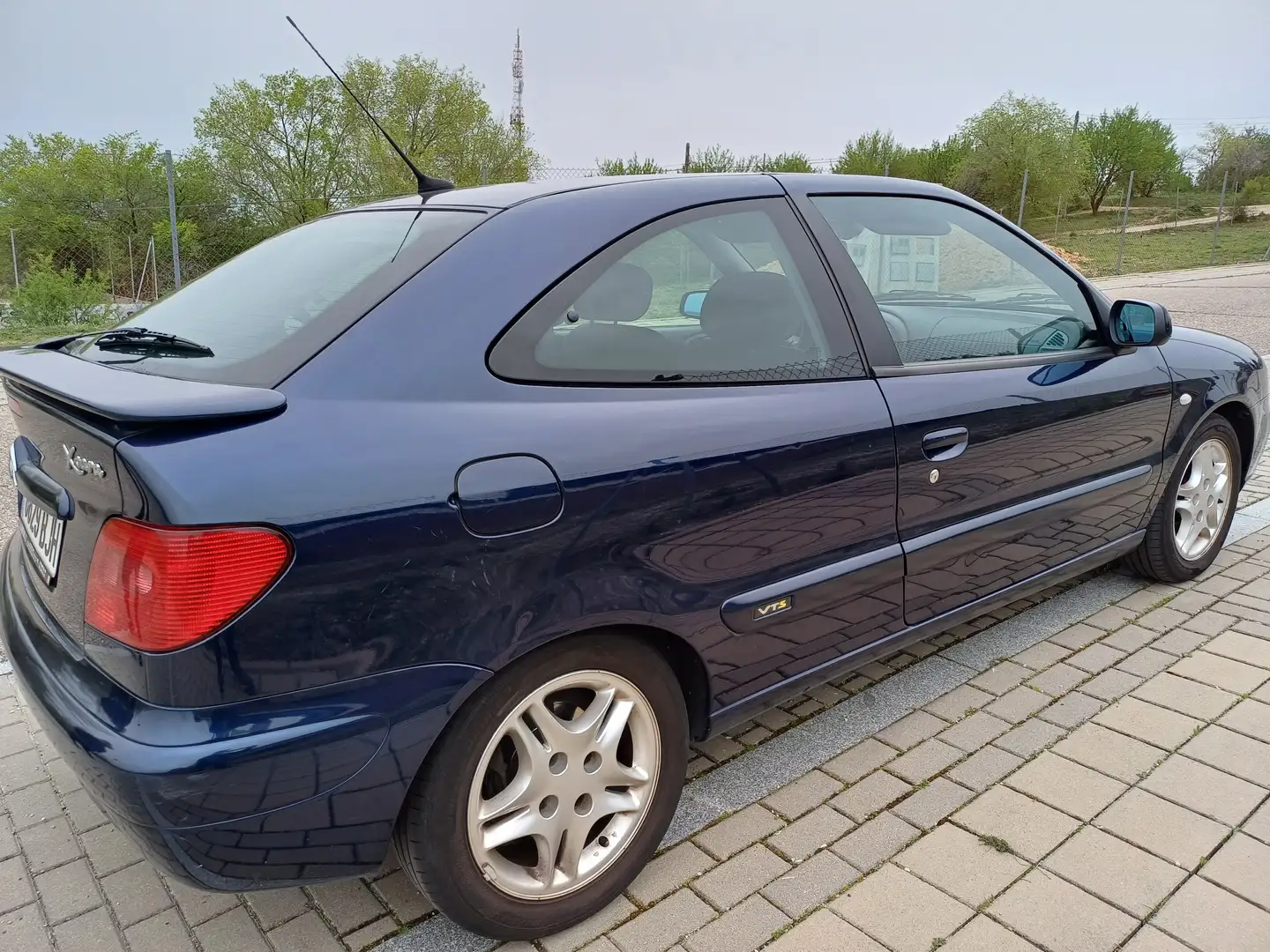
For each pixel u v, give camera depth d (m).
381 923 2.13
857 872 2.24
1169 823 2.39
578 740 2.00
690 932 2.06
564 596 1.86
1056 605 3.81
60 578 1.83
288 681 1.59
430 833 1.81
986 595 2.94
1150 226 44.41
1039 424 2.87
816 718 2.97
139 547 1.54
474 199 2.25
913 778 2.62
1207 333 4.01
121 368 1.96
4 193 24.83
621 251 2.11
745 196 2.42
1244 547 4.39
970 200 3.06
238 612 1.53
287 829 1.63
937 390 2.59
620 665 2.03
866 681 3.21
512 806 1.93
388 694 1.67
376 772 1.69
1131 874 2.21
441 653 1.72
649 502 1.97
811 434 2.26
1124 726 2.87
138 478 1.53
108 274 18.48
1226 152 51.44
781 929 2.06
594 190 2.21
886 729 2.89
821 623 2.42
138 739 1.53
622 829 2.13
